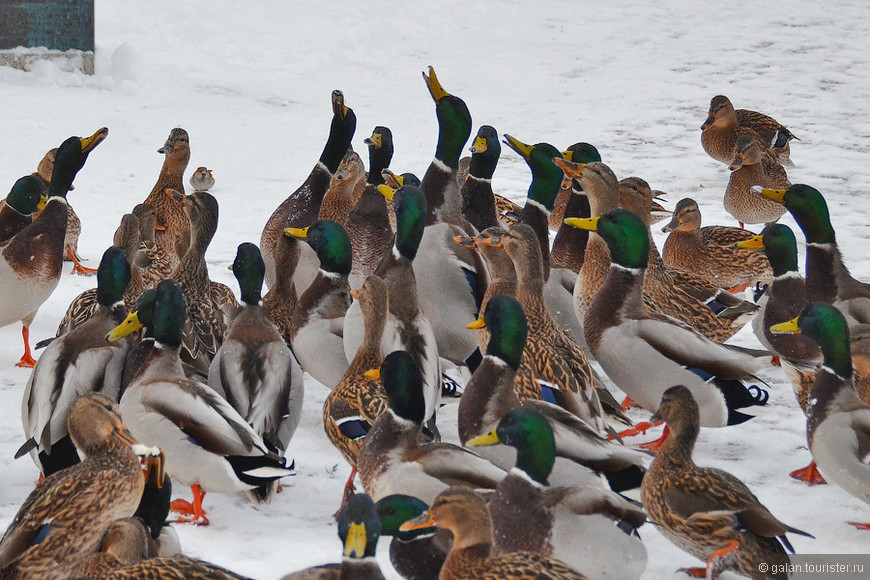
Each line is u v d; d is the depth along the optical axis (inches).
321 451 432.8
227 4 1250.6
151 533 315.0
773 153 807.1
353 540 274.7
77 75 1013.2
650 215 593.3
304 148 881.5
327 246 456.4
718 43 1253.7
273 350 402.6
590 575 309.9
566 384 399.5
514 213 662.5
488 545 288.7
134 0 1224.8
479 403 372.5
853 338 426.6
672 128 960.9
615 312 434.9
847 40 1263.5
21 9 994.1
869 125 968.3
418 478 329.4
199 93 1018.7
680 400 335.9
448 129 518.6
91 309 473.4
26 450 377.1
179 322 385.7
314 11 1268.5
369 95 1050.7
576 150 612.4
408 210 437.7
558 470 333.1
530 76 1127.0
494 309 371.9
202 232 479.8
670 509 333.4
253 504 384.5
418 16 1294.3
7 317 504.1
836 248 502.0
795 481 408.2
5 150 814.5
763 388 493.4
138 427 364.5
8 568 300.2
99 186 766.5
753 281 609.3
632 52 1218.0
